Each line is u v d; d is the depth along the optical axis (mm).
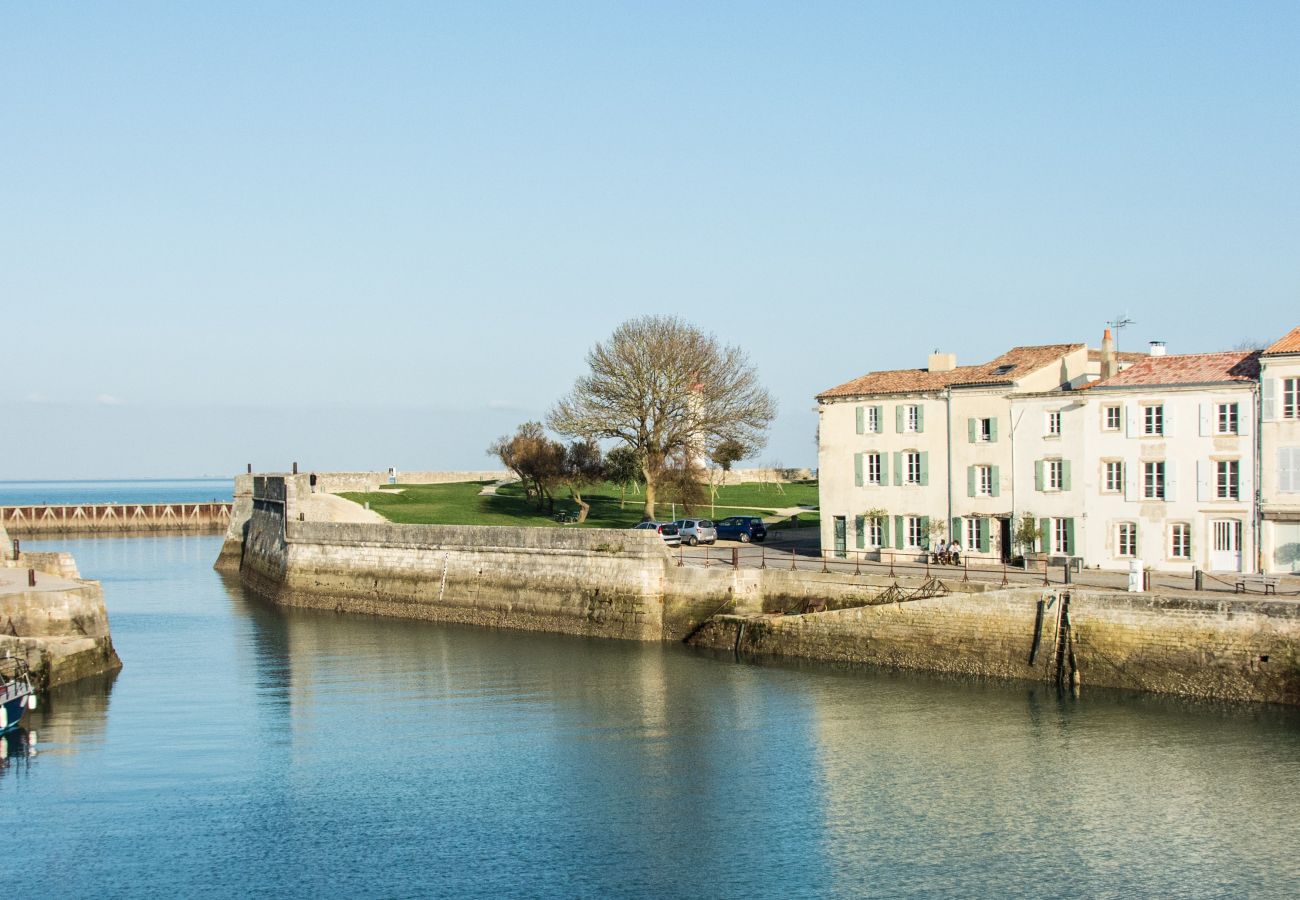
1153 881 32875
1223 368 59656
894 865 34000
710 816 37875
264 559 94812
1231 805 37656
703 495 93938
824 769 41906
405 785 41000
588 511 103812
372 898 32281
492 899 32188
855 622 57312
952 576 58594
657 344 90562
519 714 49844
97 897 32406
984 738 44500
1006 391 65312
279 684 55875
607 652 62500
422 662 60875
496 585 73188
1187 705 47438
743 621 61531
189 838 36375
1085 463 62156
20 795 40062
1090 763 41469
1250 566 57219
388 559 79375
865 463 70938
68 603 58062
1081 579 57031
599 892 32562
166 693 54125
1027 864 33969
